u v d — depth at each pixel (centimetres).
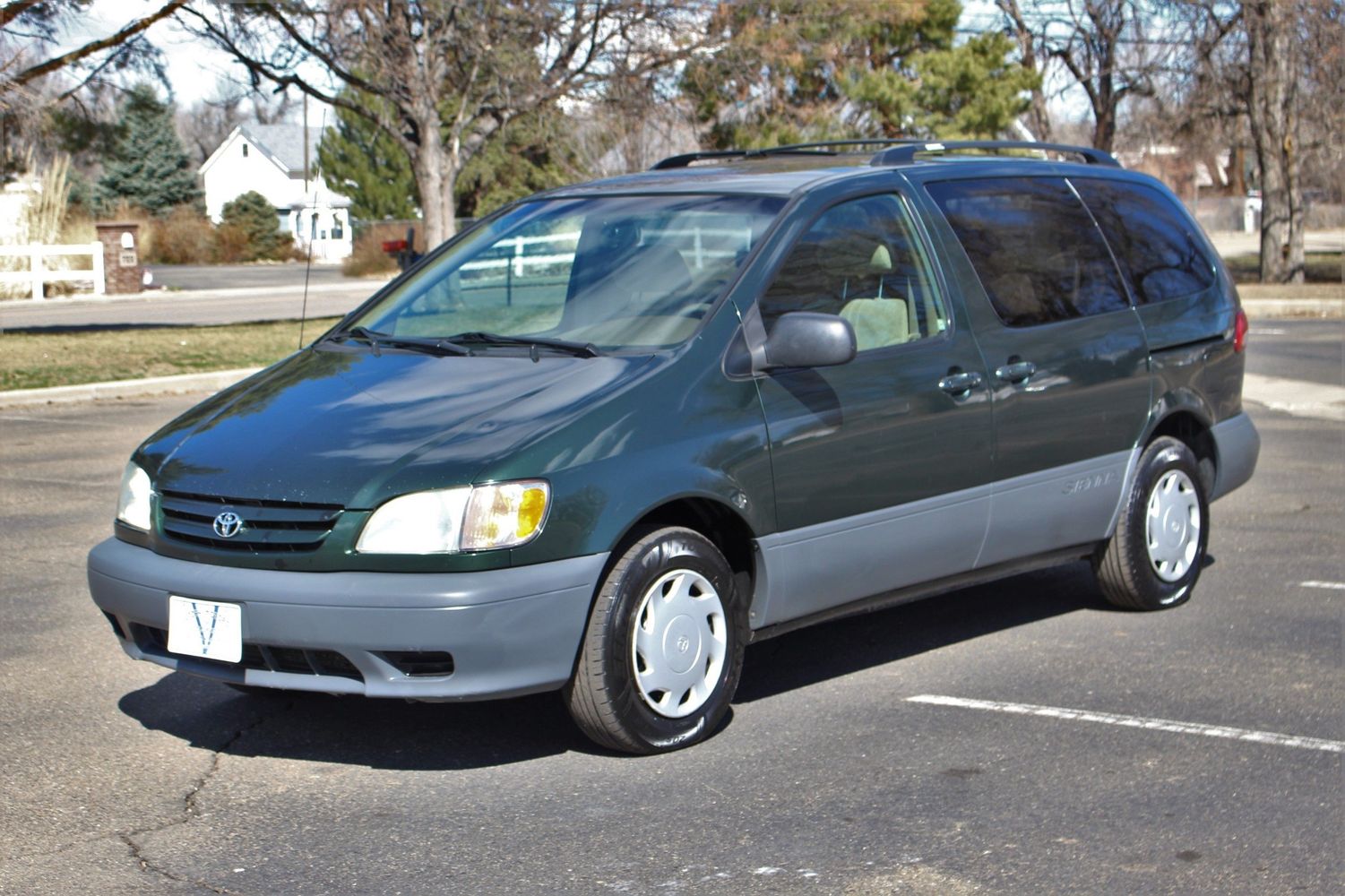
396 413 497
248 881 404
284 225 7088
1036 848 423
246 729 532
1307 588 739
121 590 495
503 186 4653
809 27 2622
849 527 549
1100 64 3888
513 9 2311
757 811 452
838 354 514
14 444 1204
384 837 434
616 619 481
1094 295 659
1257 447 743
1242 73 3259
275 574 464
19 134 2134
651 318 536
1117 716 542
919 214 600
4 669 603
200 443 509
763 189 580
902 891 396
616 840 430
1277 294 2806
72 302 3172
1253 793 466
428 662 458
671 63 2483
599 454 479
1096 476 650
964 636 656
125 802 462
